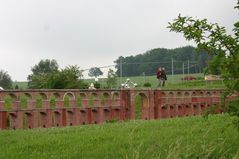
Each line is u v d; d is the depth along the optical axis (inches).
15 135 522.9
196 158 377.7
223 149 394.0
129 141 447.2
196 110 957.8
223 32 331.9
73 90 713.0
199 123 605.9
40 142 465.4
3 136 515.2
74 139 486.6
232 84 326.6
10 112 628.7
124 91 804.6
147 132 530.3
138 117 867.4
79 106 721.0
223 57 329.1
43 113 668.7
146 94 849.5
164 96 884.6
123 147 437.7
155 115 863.1
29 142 467.2
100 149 428.5
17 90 636.7
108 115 773.3
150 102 855.7
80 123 719.7
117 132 537.0
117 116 790.5
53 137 500.4
